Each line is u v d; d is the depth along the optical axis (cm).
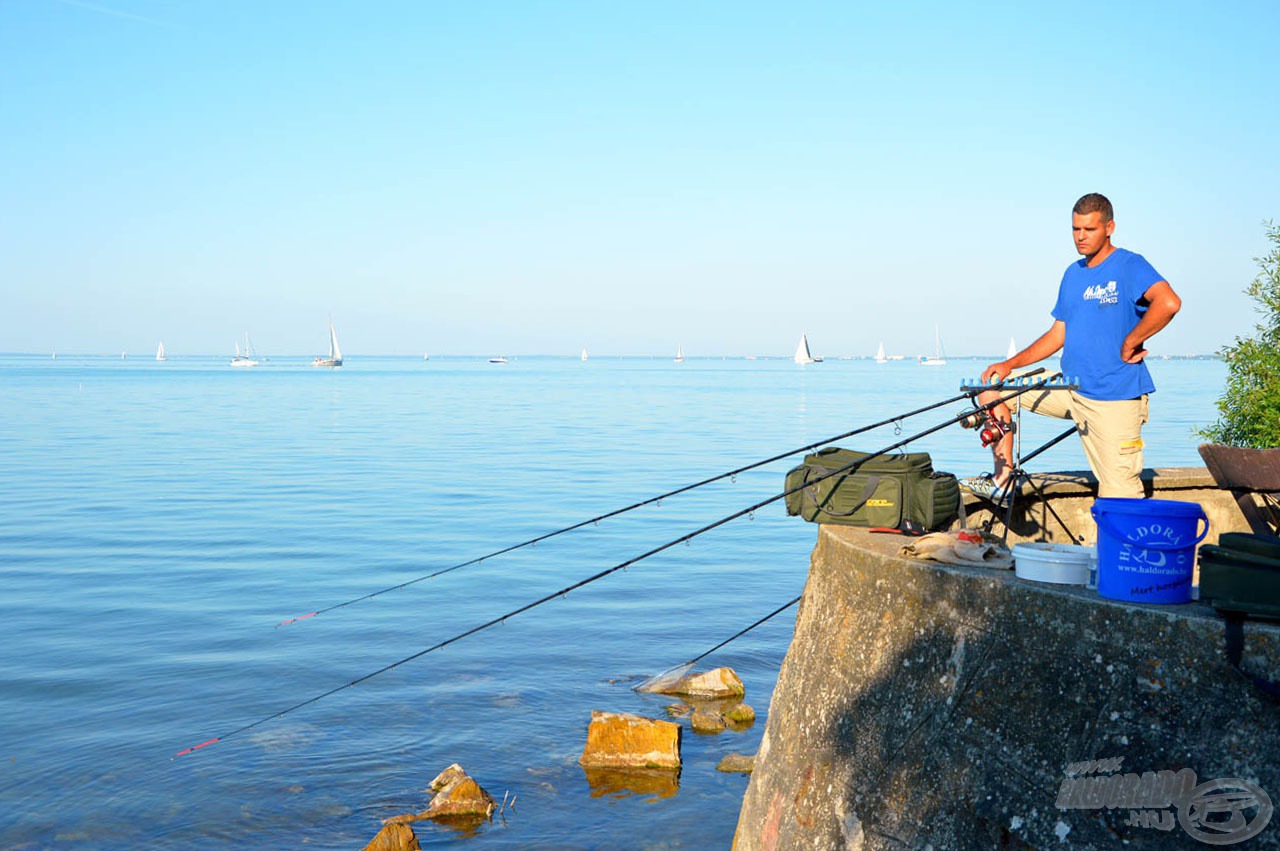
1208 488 646
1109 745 321
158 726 967
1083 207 507
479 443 4556
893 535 475
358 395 9612
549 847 707
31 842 718
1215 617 308
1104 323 505
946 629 380
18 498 2727
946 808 361
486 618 1408
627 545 2055
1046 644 344
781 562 1869
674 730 867
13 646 1261
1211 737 301
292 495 2797
